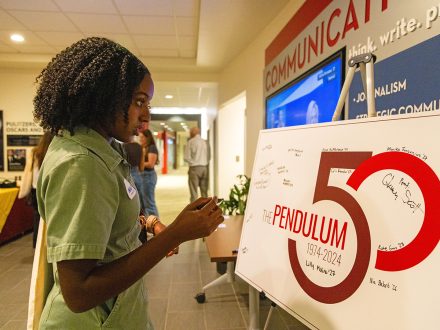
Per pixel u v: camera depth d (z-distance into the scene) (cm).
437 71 119
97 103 67
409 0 133
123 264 61
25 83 512
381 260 72
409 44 133
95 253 58
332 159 92
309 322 85
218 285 262
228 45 415
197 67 526
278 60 301
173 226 67
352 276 78
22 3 314
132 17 349
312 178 96
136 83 70
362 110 164
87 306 57
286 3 292
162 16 347
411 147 72
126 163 74
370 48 160
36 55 465
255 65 389
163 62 504
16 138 514
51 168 61
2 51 455
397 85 141
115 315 72
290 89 268
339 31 190
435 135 69
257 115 384
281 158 112
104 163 65
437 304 61
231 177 589
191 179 616
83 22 360
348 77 108
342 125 92
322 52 212
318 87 214
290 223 100
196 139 614
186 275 293
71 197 59
